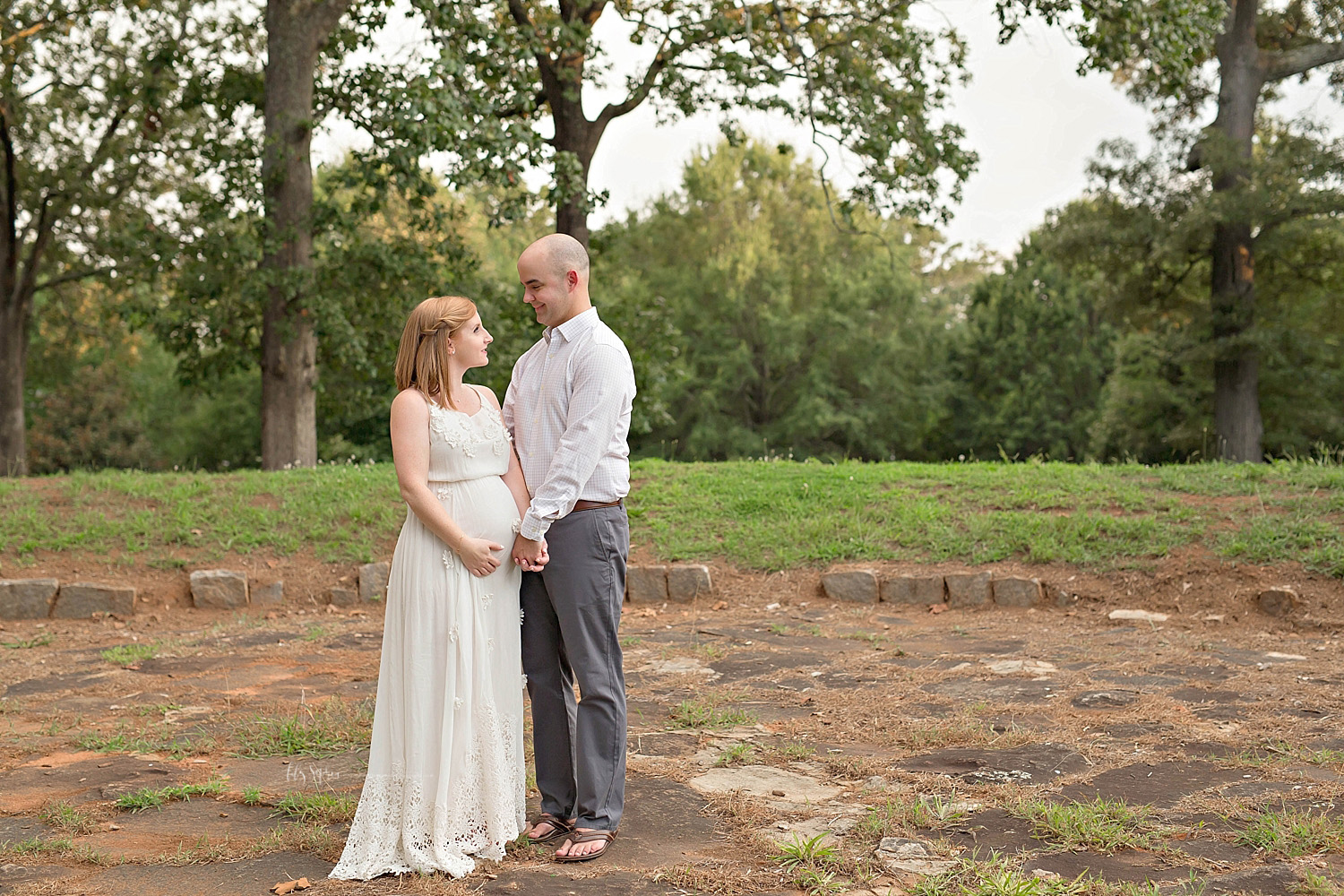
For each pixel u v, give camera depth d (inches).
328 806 143.3
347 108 624.4
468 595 127.6
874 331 1403.8
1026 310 1362.0
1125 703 196.4
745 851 128.2
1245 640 255.4
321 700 213.0
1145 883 111.2
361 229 708.7
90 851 128.6
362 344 599.5
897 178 666.2
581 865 125.0
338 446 1251.2
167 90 713.0
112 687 227.6
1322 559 288.7
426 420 128.3
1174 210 881.5
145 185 880.9
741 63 608.1
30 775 163.9
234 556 343.3
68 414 1347.2
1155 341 975.0
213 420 1397.6
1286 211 839.7
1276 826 127.5
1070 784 150.3
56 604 313.6
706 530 365.1
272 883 119.7
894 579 316.8
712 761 167.9
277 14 585.9
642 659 250.1
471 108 525.7
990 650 251.3
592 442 127.8
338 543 353.4
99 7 769.6
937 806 141.7
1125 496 352.2
